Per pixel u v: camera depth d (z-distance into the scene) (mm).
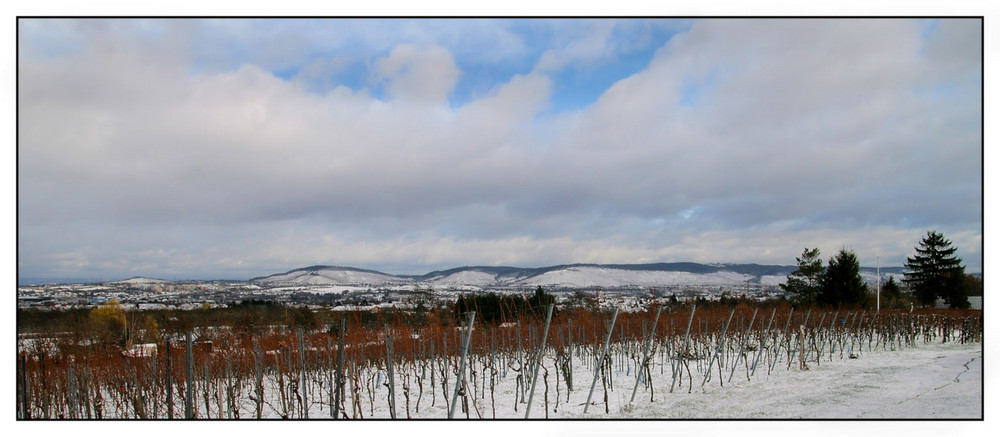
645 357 8945
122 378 10719
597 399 9195
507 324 15469
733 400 8602
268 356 12336
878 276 32031
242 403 10695
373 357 12602
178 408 10133
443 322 15242
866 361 12422
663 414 7863
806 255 33969
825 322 17406
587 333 14914
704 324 16891
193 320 19797
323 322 16156
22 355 8180
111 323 20125
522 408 8727
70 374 9414
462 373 7367
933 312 23719
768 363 12203
